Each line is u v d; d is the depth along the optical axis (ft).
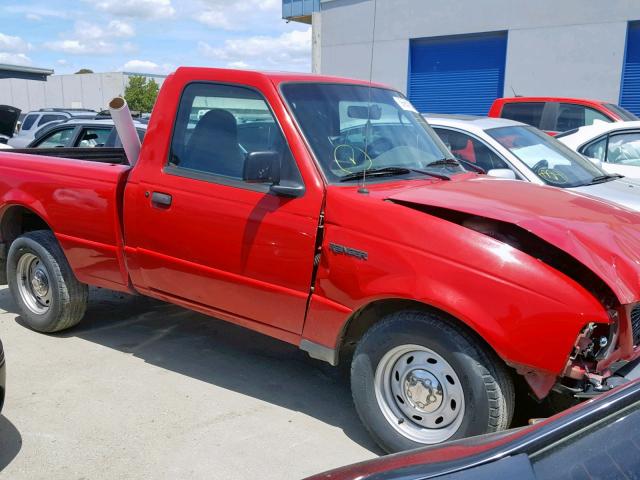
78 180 15.33
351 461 11.59
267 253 12.32
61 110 58.34
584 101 34.42
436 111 69.15
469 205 10.96
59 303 16.48
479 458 6.16
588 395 9.80
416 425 11.23
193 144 13.69
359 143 13.21
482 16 63.00
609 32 55.77
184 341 17.17
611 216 11.77
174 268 13.88
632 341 10.22
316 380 15.05
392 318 11.18
